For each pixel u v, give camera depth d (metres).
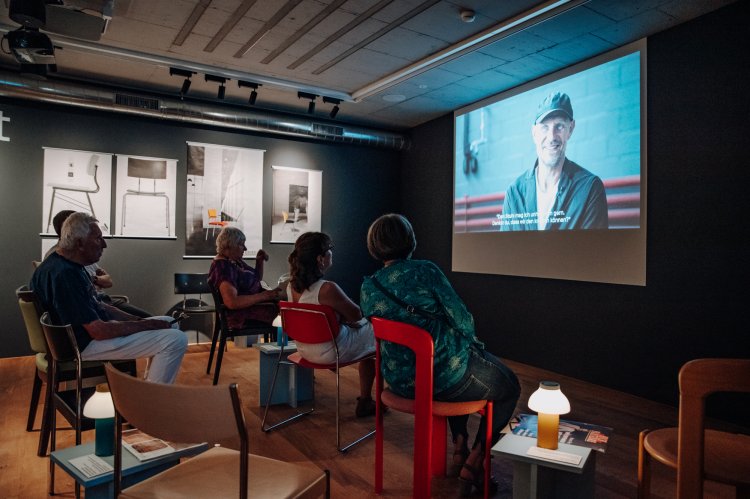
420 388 2.10
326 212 6.98
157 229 5.91
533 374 4.84
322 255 3.09
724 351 3.57
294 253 3.09
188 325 6.04
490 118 5.70
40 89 4.96
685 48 3.82
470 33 4.18
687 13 3.69
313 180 6.89
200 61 4.89
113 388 1.35
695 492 1.32
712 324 3.65
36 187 5.31
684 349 3.83
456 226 6.21
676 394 3.87
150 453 1.85
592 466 1.96
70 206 5.47
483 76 5.05
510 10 3.76
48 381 2.60
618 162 4.30
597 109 4.47
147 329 2.79
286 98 6.03
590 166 4.52
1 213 5.16
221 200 6.28
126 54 4.61
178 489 1.42
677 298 3.87
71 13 3.53
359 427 3.24
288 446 2.93
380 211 7.37
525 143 5.23
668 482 2.50
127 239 5.75
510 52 4.42
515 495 1.84
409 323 2.20
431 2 3.65
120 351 2.70
